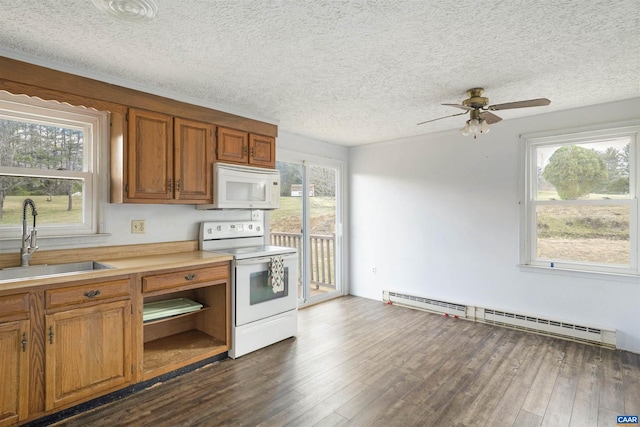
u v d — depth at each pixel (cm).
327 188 489
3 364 180
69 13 165
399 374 257
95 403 215
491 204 372
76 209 256
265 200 337
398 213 447
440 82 257
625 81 255
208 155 297
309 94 283
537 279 344
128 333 226
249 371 262
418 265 430
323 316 396
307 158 439
